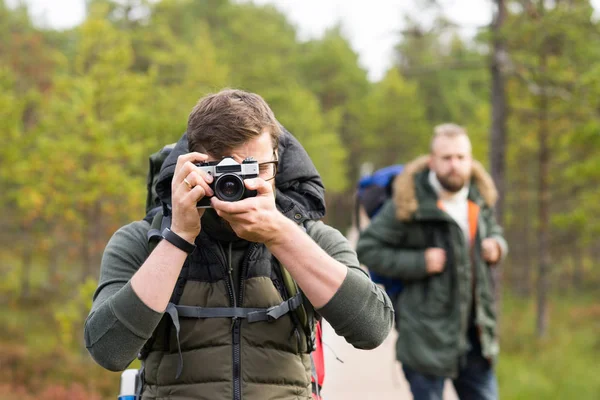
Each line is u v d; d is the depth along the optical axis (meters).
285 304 2.41
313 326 2.49
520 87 19.06
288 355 2.42
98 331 2.29
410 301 5.23
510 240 33.59
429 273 5.10
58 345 24.38
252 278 2.42
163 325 2.39
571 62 15.75
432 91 65.62
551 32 15.23
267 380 2.38
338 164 57.31
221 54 32.31
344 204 69.00
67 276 28.48
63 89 21.56
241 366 2.36
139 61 30.83
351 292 2.33
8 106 22.47
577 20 14.94
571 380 15.03
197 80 25.72
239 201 2.22
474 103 33.09
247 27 46.72
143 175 21.66
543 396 13.12
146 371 2.45
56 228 27.23
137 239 2.54
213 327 2.37
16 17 40.28
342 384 9.20
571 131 18.03
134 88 21.58
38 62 35.00
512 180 25.94
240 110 2.32
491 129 15.95
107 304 2.30
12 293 30.56
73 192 20.98
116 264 2.48
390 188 5.76
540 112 17.81
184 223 2.28
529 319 27.94
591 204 20.19
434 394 5.14
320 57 64.31
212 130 2.30
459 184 5.22
